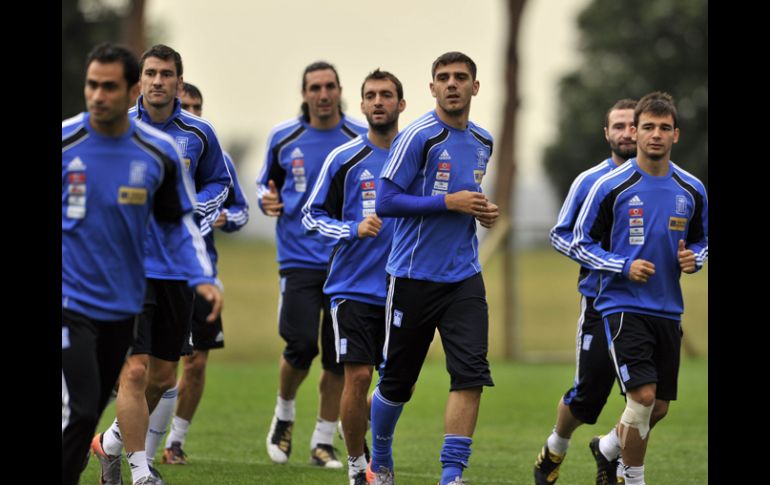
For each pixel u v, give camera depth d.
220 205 29.09
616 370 25.61
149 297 25.27
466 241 25.06
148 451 28.72
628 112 28.67
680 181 26.22
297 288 32.81
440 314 24.97
